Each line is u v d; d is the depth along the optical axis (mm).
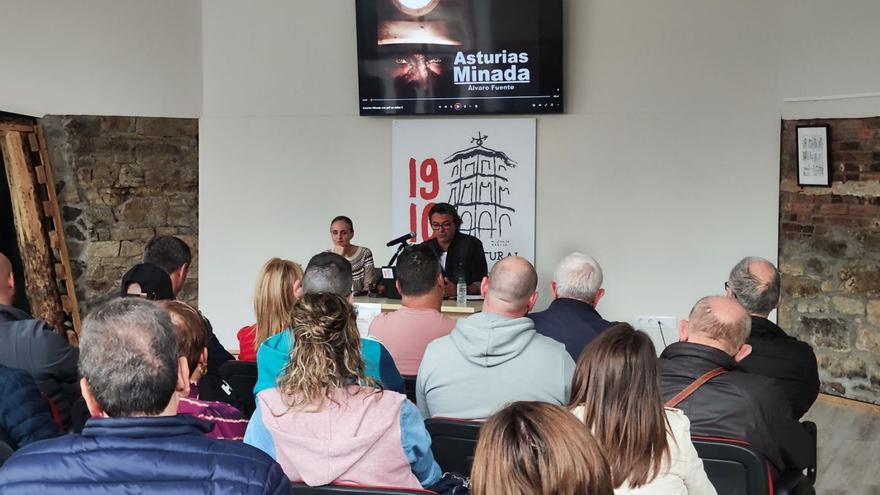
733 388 2645
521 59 7086
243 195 7805
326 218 7723
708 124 6918
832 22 6316
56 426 2711
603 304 7230
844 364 6414
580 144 7223
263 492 1609
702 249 7000
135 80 7547
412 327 3465
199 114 7809
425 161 7480
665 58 6992
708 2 6852
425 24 7199
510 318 2908
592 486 1318
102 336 1646
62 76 7305
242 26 7727
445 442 2662
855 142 6227
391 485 2109
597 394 2043
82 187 7445
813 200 6551
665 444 2021
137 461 1604
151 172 7672
